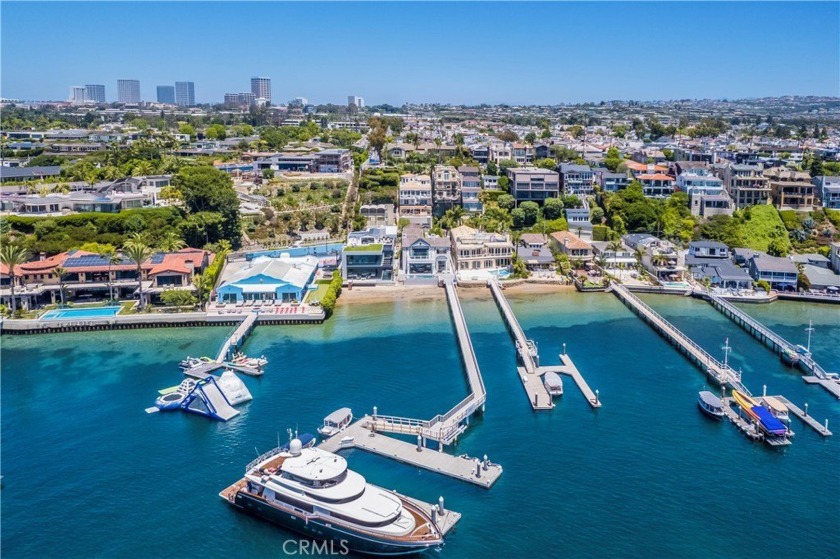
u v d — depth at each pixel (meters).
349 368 102.62
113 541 62.16
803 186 199.12
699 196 199.00
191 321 125.75
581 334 119.25
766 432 79.38
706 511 65.94
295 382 97.19
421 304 139.75
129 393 94.19
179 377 100.19
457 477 71.19
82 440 80.38
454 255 168.75
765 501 67.69
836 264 159.25
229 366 101.50
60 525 64.25
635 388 95.19
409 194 199.50
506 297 144.88
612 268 162.75
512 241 174.25
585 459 75.50
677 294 148.12
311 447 76.38
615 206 193.38
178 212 173.88
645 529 63.16
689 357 106.56
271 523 65.50
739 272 151.50
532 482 70.88
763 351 111.81
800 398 92.50
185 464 74.94
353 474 67.25
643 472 72.81
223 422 84.69
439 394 92.62
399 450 76.44
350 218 197.88
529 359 102.56
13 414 87.50
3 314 125.56
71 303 134.25
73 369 103.62
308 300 136.62
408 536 60.44
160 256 146.75
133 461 75.50
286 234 189.62
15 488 70.12
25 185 190.75
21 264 136.62
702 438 80.50
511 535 62.28
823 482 71.19
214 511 67.00
